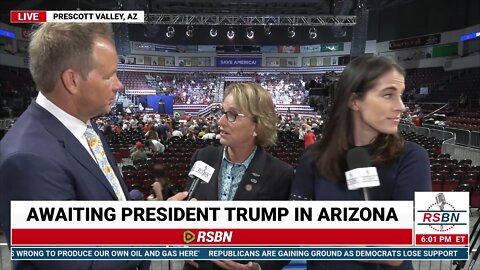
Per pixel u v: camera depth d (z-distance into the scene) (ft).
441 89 87.15
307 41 118.83
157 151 36.96
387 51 105.50
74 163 3.56
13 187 3.12
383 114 3.66
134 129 63.77
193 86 118.01
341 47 114.11
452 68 89.04
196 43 121.60
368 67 3.70
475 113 65.46
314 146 4.39
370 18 108.27
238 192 5.56
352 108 3.90
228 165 5.92
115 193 4.08
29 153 3.16
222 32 120.98
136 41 116.06
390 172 3.84
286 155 32.09
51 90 3.58
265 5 82.07
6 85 74.23
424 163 3.84
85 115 3.84
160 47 119.96
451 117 69.00
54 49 3.41
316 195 4.25
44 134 3.45
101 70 3.60
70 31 3.46
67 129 3.67
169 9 84.94
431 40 94.43
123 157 41.50
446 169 26.14
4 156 3.16
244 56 120.37
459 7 88.12
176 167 27.78
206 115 108.88
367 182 3.51
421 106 86.07
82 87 3.57
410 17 99.45
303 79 118.21
